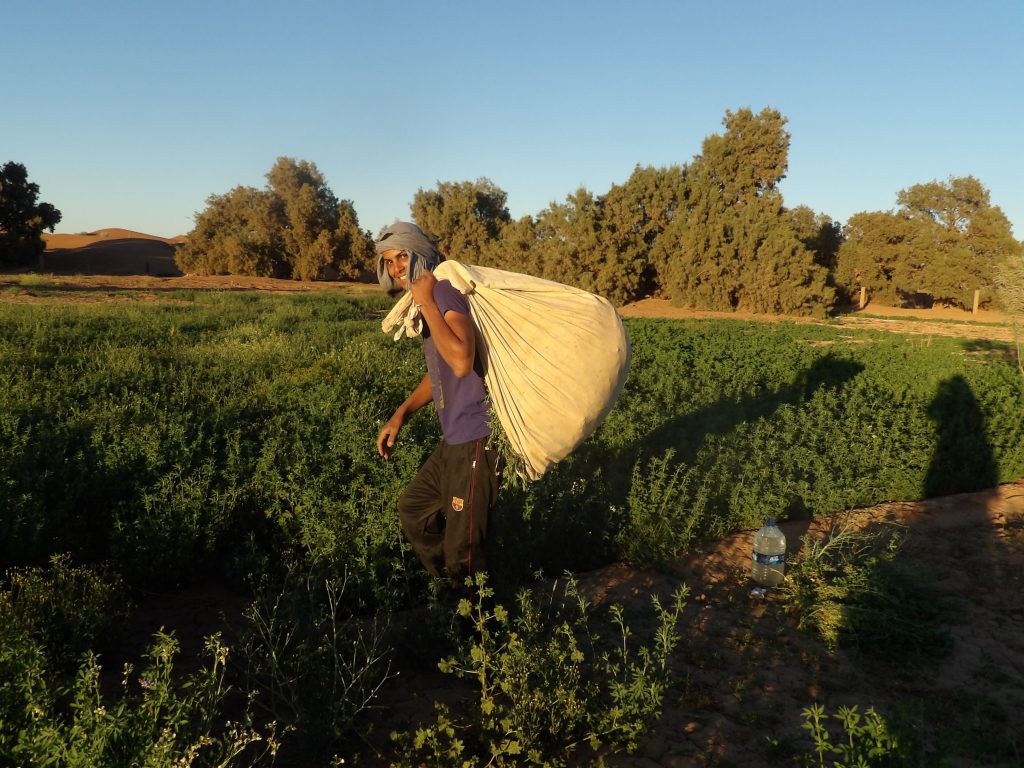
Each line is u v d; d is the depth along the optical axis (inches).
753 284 1659.7
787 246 1632.6
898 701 145.0
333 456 240.4
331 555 178.9
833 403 384.5
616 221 1850.4
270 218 2439.7
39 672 101.7
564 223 1822.1
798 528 240.7
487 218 2532.0
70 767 89.1
